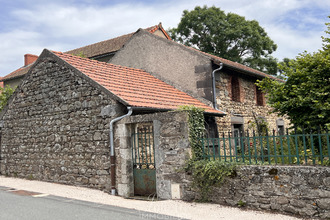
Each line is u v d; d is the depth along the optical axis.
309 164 5.95
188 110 7.17
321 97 8.02
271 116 15.97
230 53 27.64
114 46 19.77
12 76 24.77
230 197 6.45
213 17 27.89
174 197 7.17
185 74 12.56
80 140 9.28
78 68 9.78
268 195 6.01
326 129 7.50
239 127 13.51
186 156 7.02
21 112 11.48
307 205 5.58
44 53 10.72
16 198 7.74
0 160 12.33
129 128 8.27
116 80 10.13
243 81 13.98
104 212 6.25
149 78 12.55
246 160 6.72
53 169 10.08
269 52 28.72
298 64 9.08
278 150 7.09
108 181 8.45
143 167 8.52
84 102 9.25
